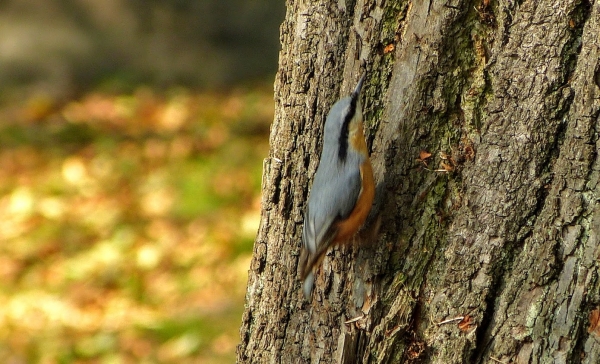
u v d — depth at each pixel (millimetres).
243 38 38438
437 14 7719
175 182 27156
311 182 8828
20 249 24094
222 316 19141
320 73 8602
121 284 22188
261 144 30125
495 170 7492
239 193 26031
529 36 7273
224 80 37812
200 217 24875
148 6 37812
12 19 36844
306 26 8633
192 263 22672
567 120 7211
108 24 37688
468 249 7656
